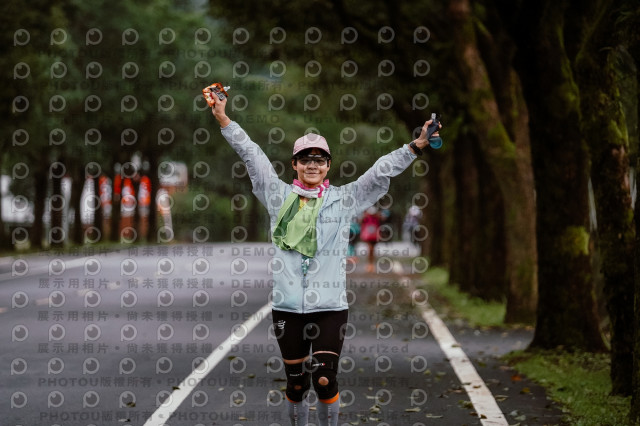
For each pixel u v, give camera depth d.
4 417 18.66
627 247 22.08
